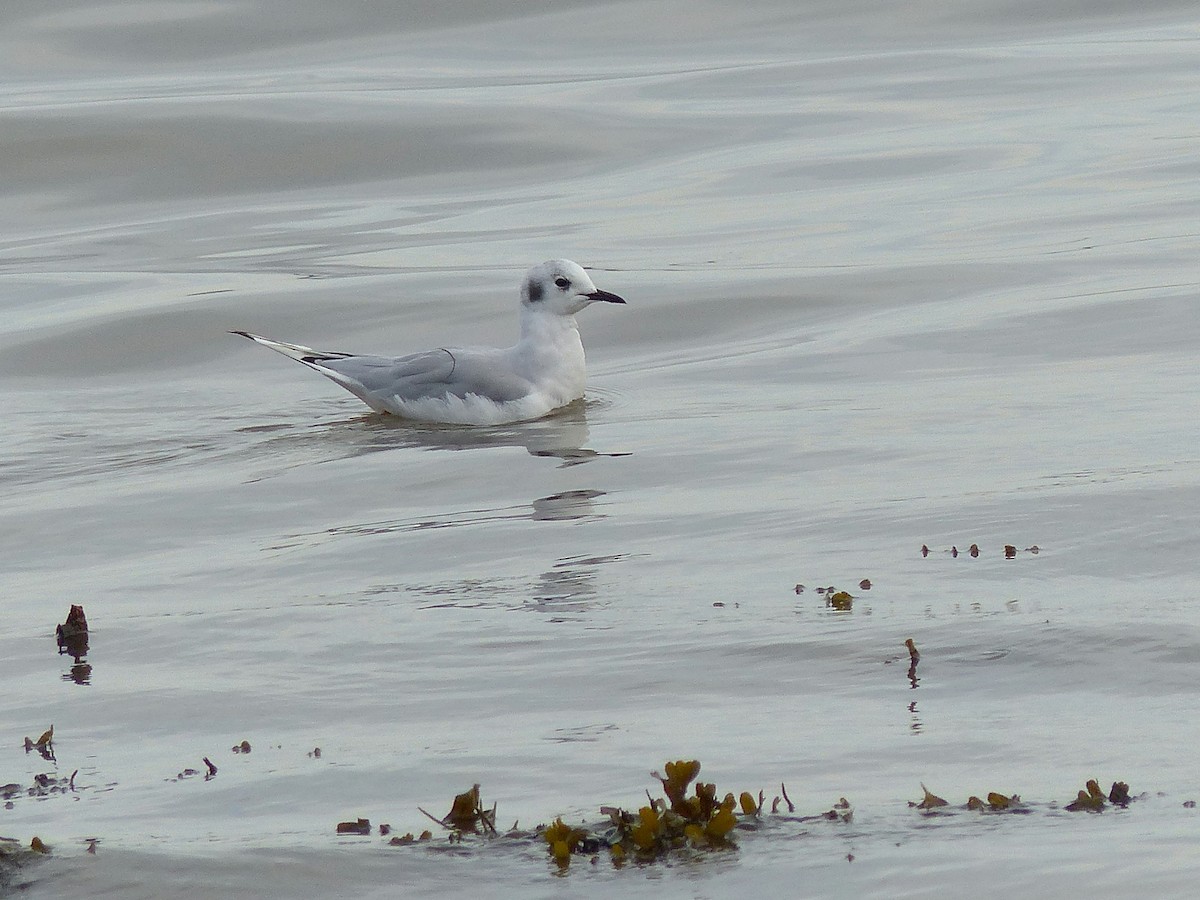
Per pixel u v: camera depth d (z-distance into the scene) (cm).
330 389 2408
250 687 1208
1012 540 1443
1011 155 3694
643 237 3225
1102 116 3997
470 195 3669
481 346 2544
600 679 1179
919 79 4497
